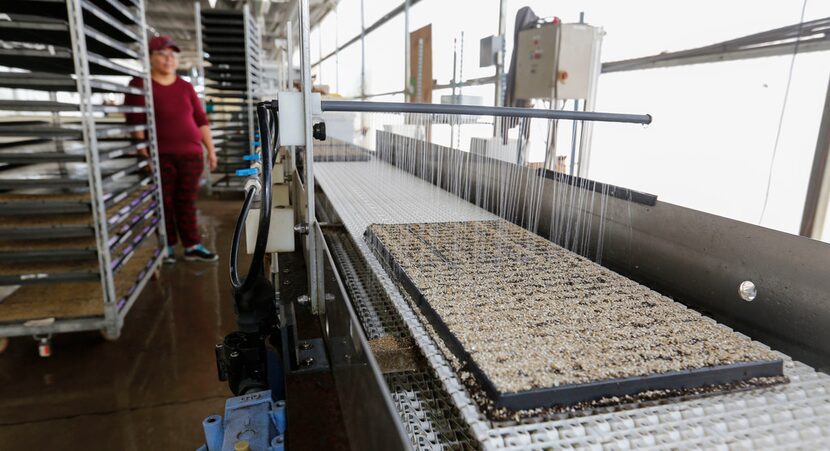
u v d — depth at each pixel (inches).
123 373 84.4
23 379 82.0
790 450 19.6
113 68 92.0
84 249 83.7
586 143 85.3
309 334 46.4
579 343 25.8
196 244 143.3
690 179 79.9
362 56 241.6
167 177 134.0
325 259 41.9
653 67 85.4
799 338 27.7
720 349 25.5
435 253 40.6
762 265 29.8
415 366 29.5
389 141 102.1
